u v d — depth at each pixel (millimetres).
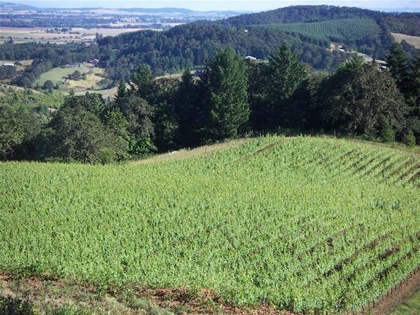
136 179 41156
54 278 23031
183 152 56375
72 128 53469
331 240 30688
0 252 26234
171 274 24375
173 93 76000
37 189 37000
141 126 68875
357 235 31156
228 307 21562
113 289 22016
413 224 33156
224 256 27234
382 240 30672
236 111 68250
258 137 59219
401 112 60094
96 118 58469
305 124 71125
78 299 20016
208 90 70812
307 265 26734
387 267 27281
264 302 22641
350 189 41125
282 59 71750
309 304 22344
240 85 69250
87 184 38750
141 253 26969
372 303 23859
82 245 27484
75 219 31250
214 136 69188
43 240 27969
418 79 65188
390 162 49625
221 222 31984
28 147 63156
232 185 40219
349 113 59156
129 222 31375
